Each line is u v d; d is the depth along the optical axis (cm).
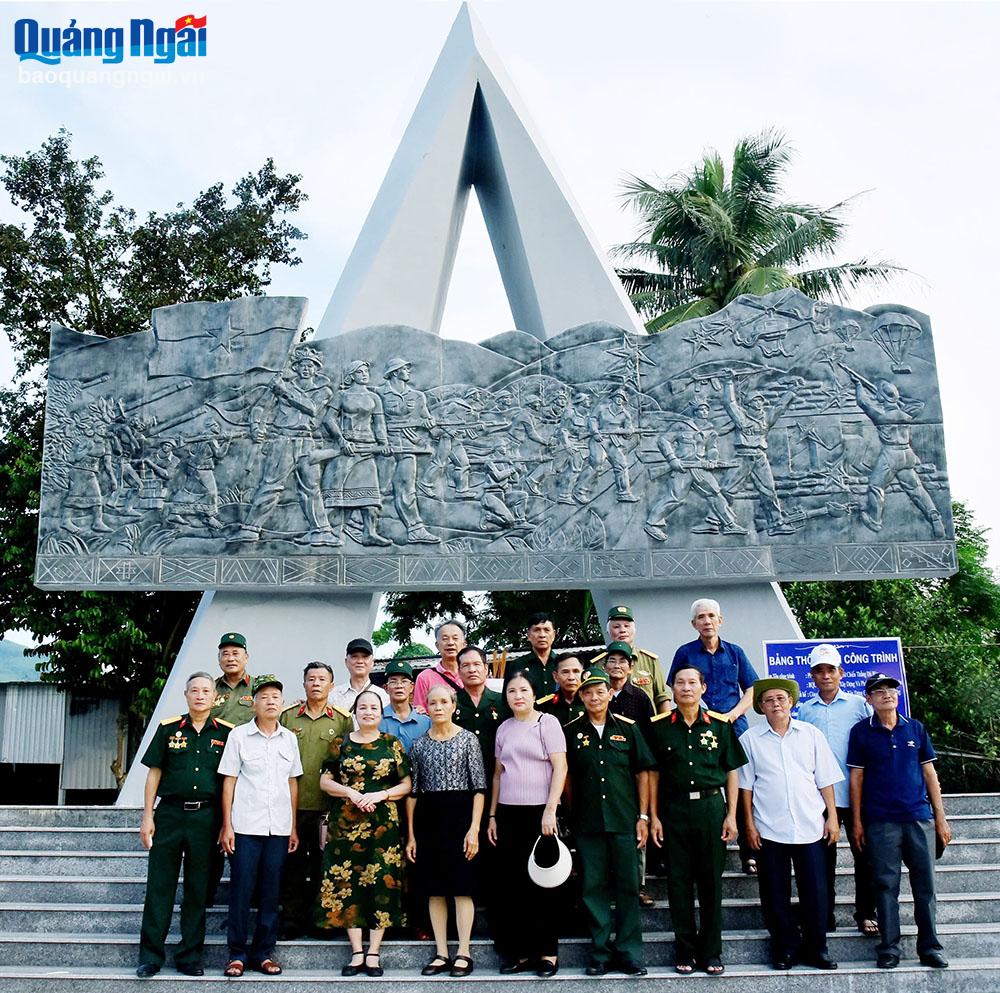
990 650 1692
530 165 1138
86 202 1973
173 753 606
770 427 988
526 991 563
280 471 984
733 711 634
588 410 998
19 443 1670
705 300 1847
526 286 1163
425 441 993
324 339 1011
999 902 677
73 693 1781
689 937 582
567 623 2002
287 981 568
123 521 982
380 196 1187
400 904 593
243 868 585
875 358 997
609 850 588
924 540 959
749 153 1934
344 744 611
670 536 971
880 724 625
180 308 1019
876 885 604
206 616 984
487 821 611
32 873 737
